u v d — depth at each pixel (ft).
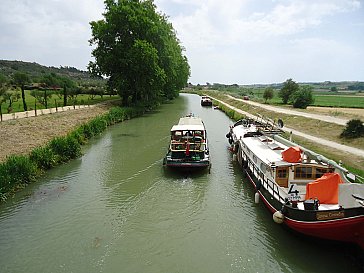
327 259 34.96
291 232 39.63
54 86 273.54
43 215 46.65
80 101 190.90
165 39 180.14
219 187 57.67
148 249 37.96
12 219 45.39
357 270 32.89
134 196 53.62
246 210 48.19
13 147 72.23
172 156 67.21
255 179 52.90
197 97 346.33
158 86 172.14
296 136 87.71
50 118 110.83
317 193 38.32
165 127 119.96
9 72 489.67
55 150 71.51
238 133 83.66
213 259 35.76
